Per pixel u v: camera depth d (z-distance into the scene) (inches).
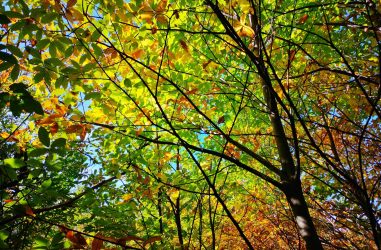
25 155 141.9
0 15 64.7
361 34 154.2
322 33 148.6
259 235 268.2
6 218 122.3
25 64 117.3
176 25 127.9
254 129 177.8
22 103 67.6
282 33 155.3
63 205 153.8
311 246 113.0
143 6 104.7
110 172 177.6
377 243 93.2
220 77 157.9
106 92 125.4
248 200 209.3
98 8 109.0
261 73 84.2
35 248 85.5
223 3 120.0
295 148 109.4
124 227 146.0
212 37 145.0
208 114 142.3
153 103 141.6
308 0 155.5
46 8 93.6
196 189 181.8
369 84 141.6
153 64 133.9
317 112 167.8
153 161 159.8
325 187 195.3
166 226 205.8
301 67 149.0
